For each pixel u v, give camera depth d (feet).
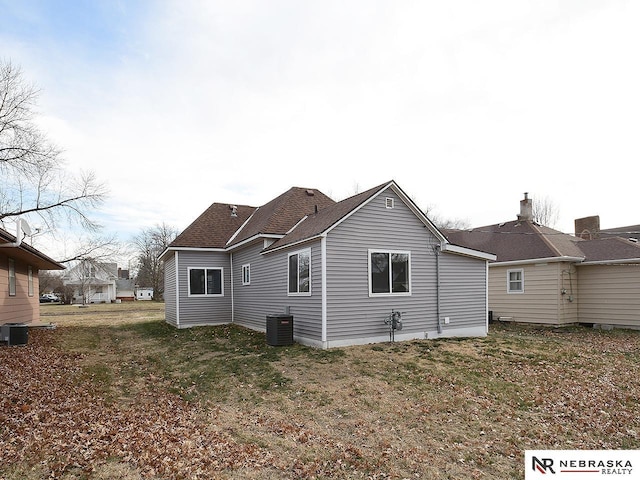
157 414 20.30
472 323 43.27
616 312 51.96
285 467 14.52
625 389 25.17
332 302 34.37
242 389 24.61
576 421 20.10
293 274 39.70
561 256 52.26
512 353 33.19
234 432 17.88
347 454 15.78
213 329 50.96
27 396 21.22
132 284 225.35
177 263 54.80
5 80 53.42
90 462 14.06
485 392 23.73
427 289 40.29
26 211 58.70
